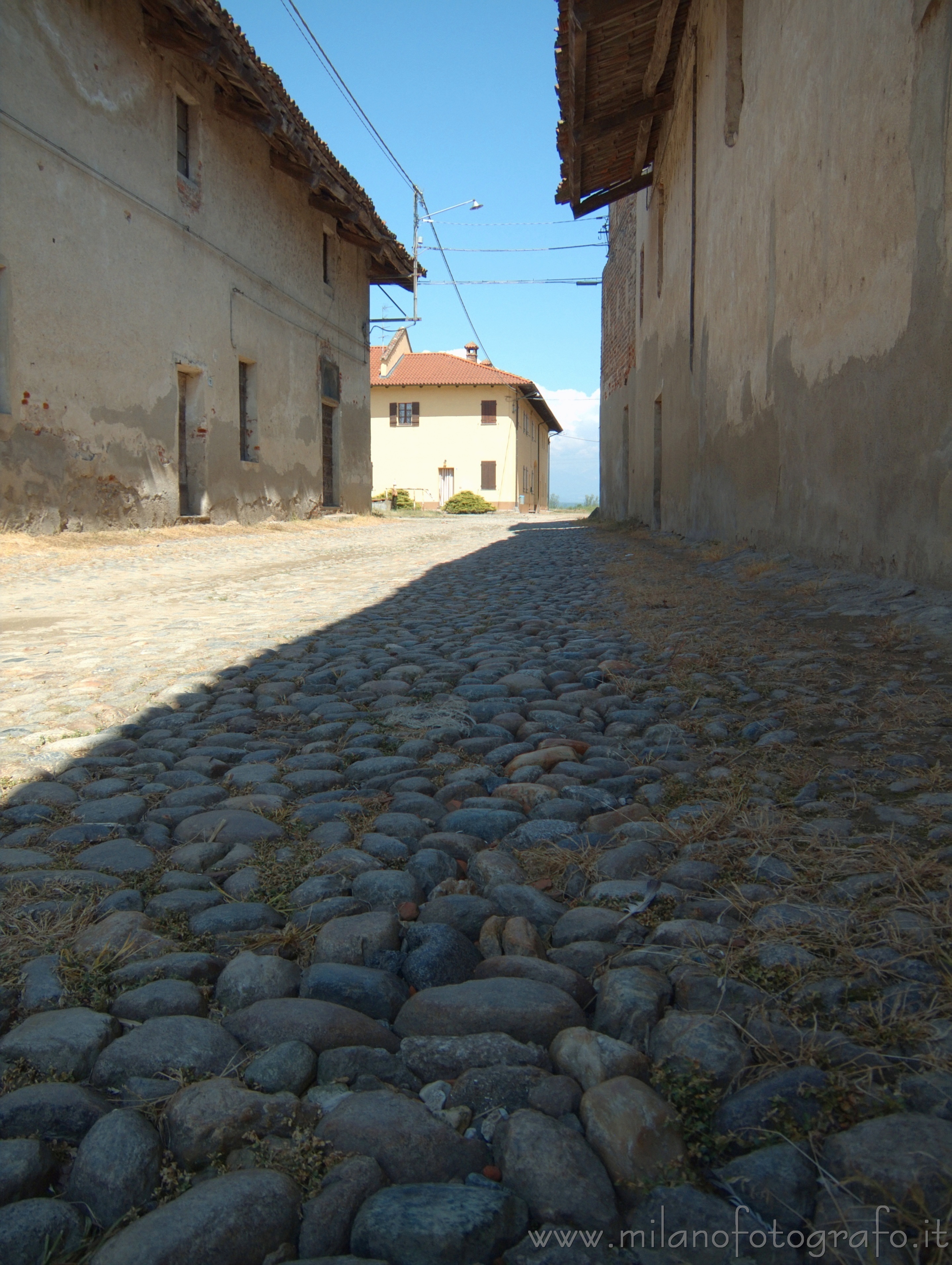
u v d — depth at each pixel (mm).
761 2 7164
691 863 1964
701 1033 1375
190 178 13555
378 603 6688
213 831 2279
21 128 9719
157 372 12578
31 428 10086
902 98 4449
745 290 7816
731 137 8211
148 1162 1167
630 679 3703
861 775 2459
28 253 9922
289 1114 1255
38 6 9906
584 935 1741
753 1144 1200
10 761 2895
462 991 1507
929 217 4207
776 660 3816
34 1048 1373
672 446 12352
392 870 2037
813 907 1736
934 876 1830
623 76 10164
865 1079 1269
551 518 30359
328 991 1562
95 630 5445
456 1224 1073
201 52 12180
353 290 21016
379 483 45000
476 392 44281
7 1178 1127
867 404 5004
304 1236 1089
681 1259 1066
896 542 4672
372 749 2951
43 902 1903
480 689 3676
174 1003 1523
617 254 19891
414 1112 1251
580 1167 1154
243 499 15383
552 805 2359
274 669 4223
